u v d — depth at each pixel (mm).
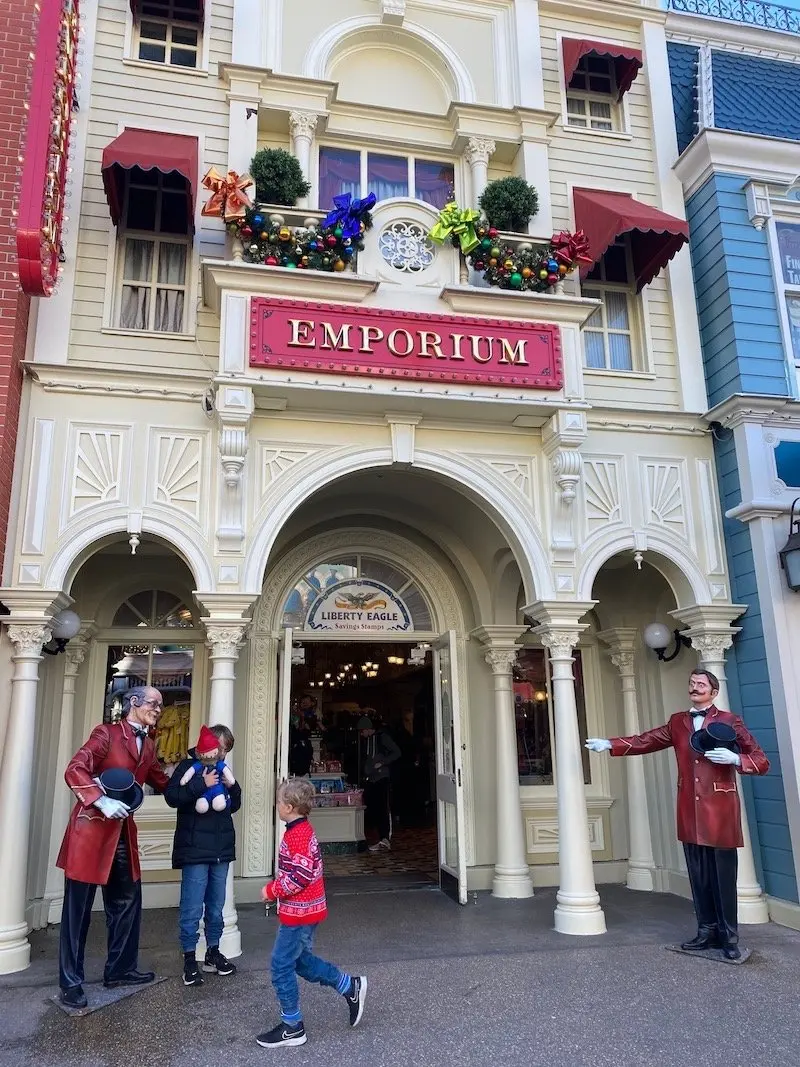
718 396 8000
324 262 6809
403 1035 4352
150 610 8266
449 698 8016
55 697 7309
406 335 6844
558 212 8406
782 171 8414
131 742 5074
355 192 8297
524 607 7328
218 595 6289
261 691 8109
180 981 5188
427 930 6484
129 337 7000
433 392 6773
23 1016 4629
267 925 6672
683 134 9000
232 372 6445
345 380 6652
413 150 8461
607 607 8836
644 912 7105
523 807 8500
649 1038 4316
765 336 7859
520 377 6977
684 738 6027
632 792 8453
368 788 11117
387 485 8047
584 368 8008
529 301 7137
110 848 4902
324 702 16641
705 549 7672
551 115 8500
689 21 9492
